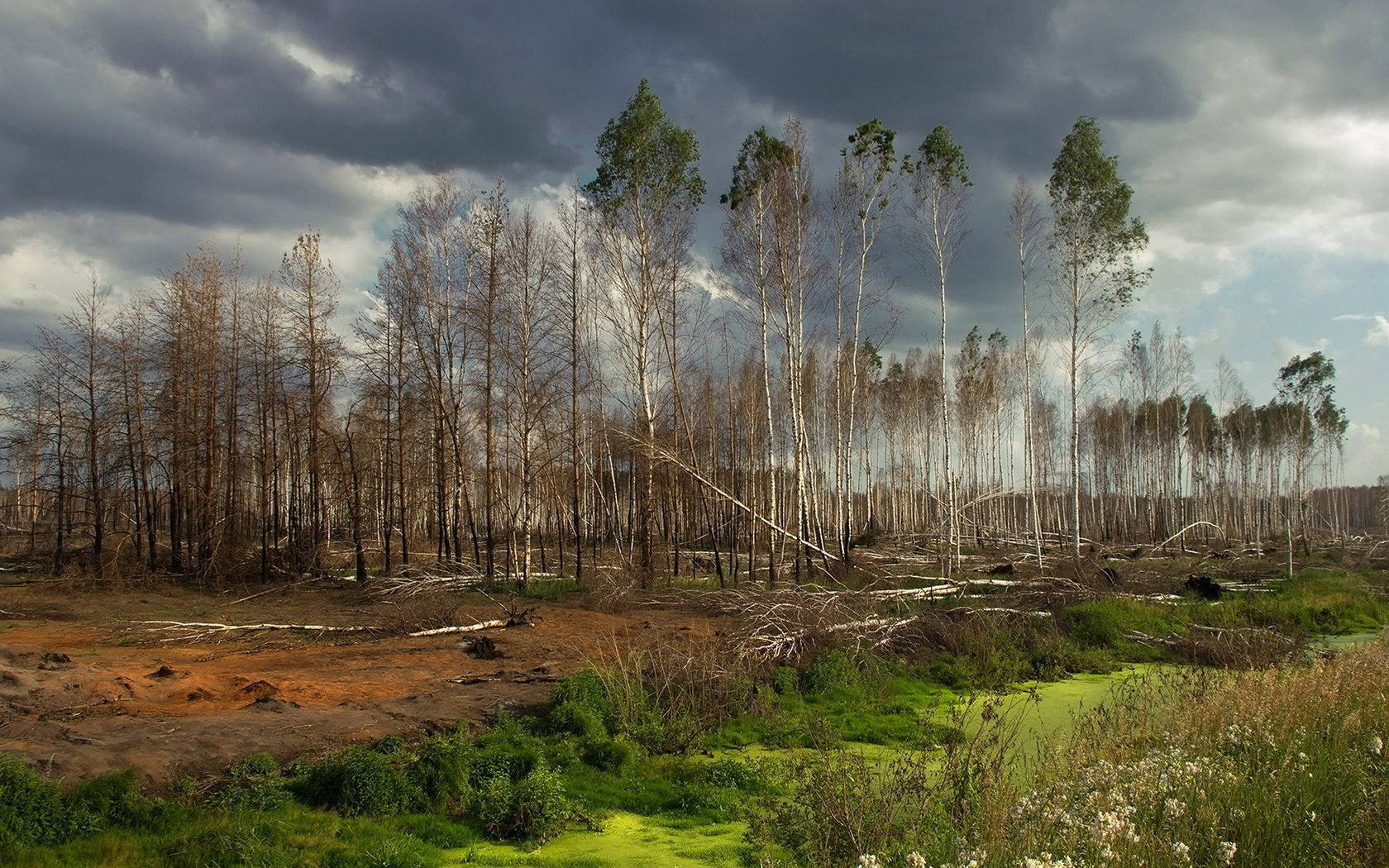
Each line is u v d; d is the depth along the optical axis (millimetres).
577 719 10898
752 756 10516
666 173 26766
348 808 8211
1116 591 22766
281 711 11086
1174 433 55469
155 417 30656
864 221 27422
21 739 9125
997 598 20969
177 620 20797
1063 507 67000
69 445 30297
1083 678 15180
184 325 30531
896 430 54094
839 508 27891
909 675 14883
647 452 24859
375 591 24312
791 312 26219
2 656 13320
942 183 28281
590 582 26000
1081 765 7582
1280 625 19250
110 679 12281
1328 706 9000
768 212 25922
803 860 6645
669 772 9750
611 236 26984
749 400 34500
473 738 10344
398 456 34281
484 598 23703
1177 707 9953
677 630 18047
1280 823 6219
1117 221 29172
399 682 13516
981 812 6383
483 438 32562
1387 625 19750
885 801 6891
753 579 25438
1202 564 32438
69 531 32594
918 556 35188
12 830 6898
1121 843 5457
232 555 28828
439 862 7262
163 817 7559
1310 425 49531
